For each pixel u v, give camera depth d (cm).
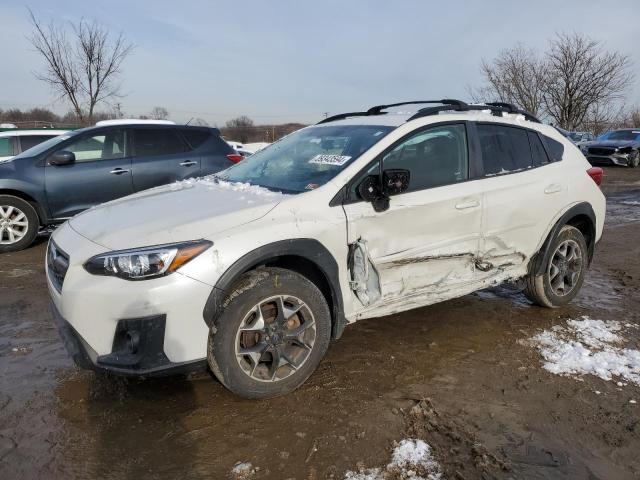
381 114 434
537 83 3316
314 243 310
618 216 1021
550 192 438
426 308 467
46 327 417
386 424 289
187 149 771
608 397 322
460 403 312
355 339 398
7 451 262
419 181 366
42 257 649
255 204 315
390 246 347
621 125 3891
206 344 283
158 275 271
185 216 304
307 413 299
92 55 1658
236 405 305
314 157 377
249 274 297
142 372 273
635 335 417
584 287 548
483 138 410
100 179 709
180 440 274
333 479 247
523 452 269
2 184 654
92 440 273
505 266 423
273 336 304
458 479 248
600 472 256
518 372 353
